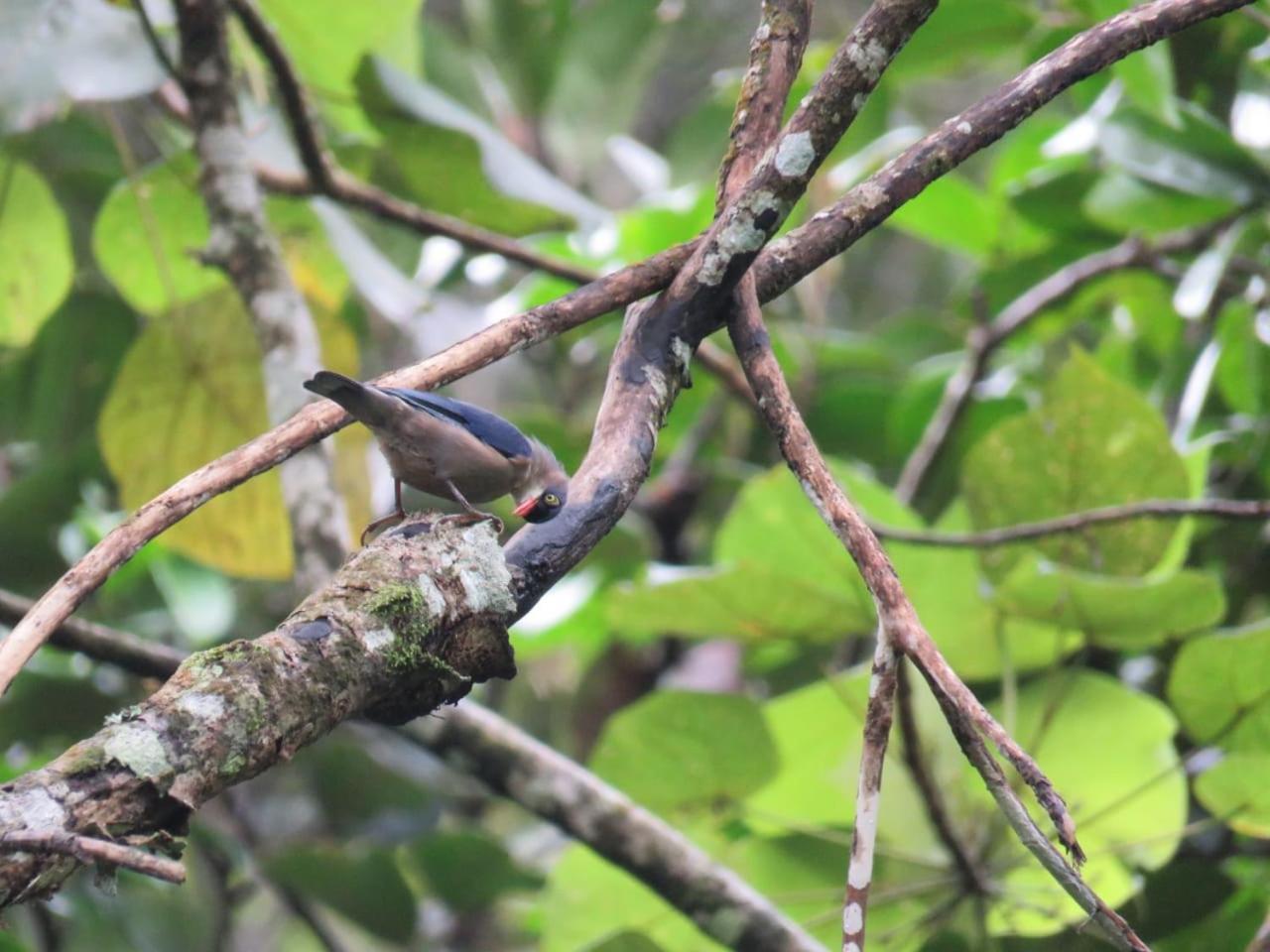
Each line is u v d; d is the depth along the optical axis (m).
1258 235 11.98
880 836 9.20
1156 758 9.09
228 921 11.21
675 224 13.11
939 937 8.70
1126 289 13.10
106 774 3.92
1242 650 8.45
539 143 15.23
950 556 9.13
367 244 10.36
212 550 10.69
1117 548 9.45
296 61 10.79
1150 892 9.41
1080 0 10.80
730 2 19.11
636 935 8.84
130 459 10.90
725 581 8.92
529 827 15.17
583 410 14.62
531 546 5.26
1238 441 11.63
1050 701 9.24
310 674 4.39
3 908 3.63
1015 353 14.16
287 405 8.79
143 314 13.24
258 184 9.57
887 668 4.69
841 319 18.70
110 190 13.18
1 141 11.02
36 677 10.85
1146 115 10.83
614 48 14.66
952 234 13.80
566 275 10.45
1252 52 10.96
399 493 6.22
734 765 9.59
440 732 9.07
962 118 6.10
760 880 9.82
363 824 11.85
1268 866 10.90
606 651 14.85
